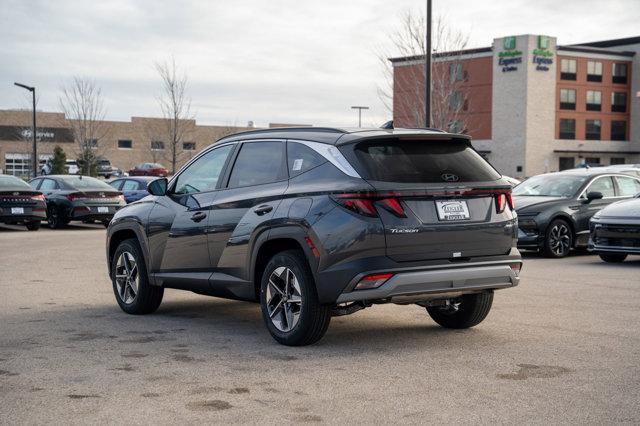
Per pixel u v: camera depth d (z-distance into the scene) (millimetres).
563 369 5844
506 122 73875
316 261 6344
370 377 5664
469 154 6805
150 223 8234
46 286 10781
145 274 8383
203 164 7926
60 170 51875
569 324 7691
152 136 90188
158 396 5180
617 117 78312
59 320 8148
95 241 18719
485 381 5516
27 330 7570
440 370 5859
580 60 75812
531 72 72625
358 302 6648
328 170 6469
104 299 9633
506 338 7039
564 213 14852
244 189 7238
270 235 6734
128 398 5133
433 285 6332
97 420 4660
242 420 4656
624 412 4750
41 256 14969
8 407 4926
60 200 23078
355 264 6156
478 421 4598
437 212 6371
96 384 5488
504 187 6750
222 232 7324
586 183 15523
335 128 6820
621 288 10328
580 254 15773
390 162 6379
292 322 6707
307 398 5121
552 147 74375
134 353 6512
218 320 8195
